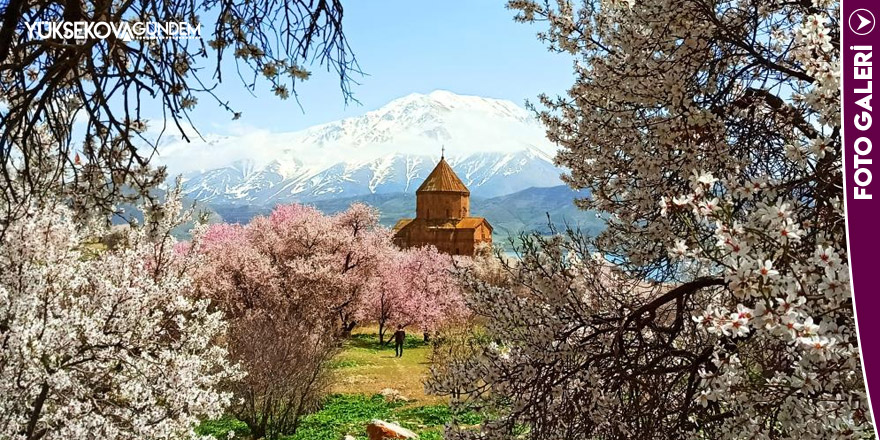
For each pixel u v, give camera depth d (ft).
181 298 28.04
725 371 14.37
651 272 20.74
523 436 20.45
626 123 18.78
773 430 14.79
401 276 138.62
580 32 24.54
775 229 11.09
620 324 18.89
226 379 48.47
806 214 14.71
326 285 107.14
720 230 11.16
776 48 19.29
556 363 19.22
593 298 20.83
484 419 19.92
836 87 12.09
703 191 12.38
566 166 24.25
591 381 17.75
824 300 11.07
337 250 117.80
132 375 25.50
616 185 20.10
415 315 126.52
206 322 29.40
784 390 13.78
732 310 15.96
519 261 20.15
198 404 26.96
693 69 18.17
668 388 18.49
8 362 20.40
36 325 20.92
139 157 13.87
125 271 25.55
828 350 10.21
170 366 26.99
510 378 19.12
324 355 65.16
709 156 17.52
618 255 21.47
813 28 12.47
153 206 14.44
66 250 24.13
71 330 22.40
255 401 57.16
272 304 89.97
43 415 23.17
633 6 18.88
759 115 19.72
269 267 95.86
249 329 57.31
